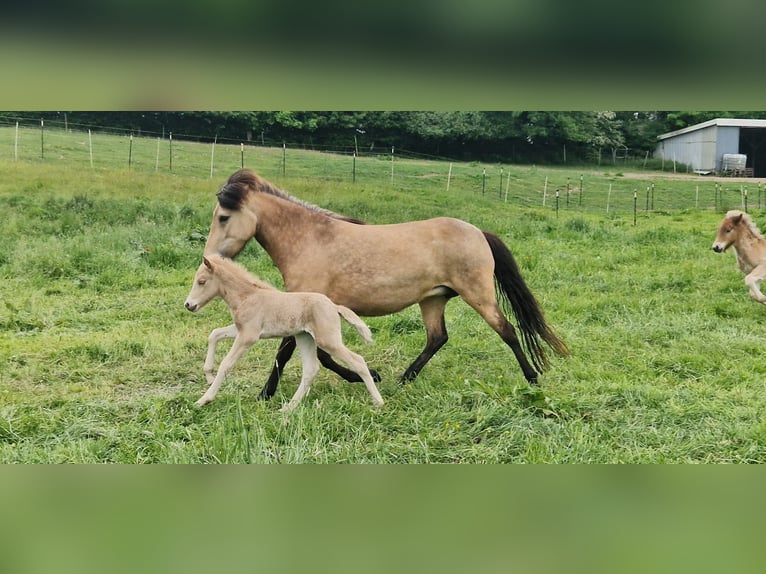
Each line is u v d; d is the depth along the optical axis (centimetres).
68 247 1284
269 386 700
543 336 754
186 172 2319
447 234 726
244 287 679
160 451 572
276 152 2828
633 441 587
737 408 643
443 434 600
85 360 809
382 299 724
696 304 1034
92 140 2694
